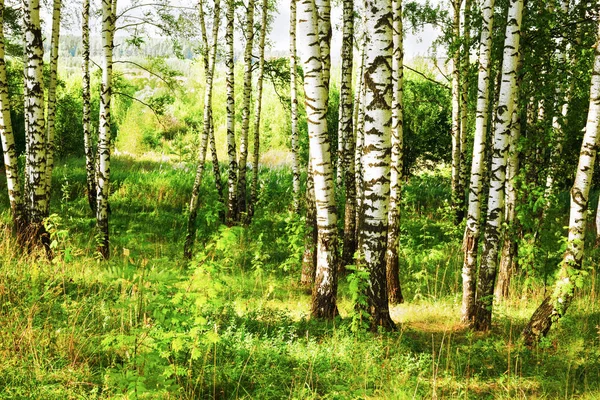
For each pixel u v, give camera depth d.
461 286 10.91
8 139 9.94
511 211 10.20
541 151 11.84
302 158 25.95
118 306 4.58
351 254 11.83
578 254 6.82
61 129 27.67
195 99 45.06
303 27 7.50
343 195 14.55
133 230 14.64
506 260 9.88
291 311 8.57
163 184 20.41
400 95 9.41
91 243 11.93
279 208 19.72
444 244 14.01
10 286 6.60
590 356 6.66
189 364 5.05
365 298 6.64
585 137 6.66
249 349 5.84
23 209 10.17
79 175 20.59
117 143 38.41
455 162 16.80
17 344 5.09
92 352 5.30
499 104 7.61
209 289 4.34
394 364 5.94
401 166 9.56
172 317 4.32
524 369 6.33
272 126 40.09
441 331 7.93
